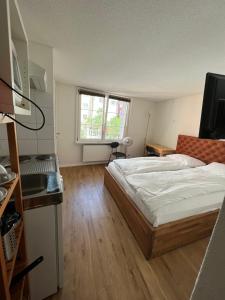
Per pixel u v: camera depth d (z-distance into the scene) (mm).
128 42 1535
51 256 1119
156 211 1541
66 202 2529
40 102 1885
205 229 1832
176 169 2895
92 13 1157
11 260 703
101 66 2252
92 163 4523
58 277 1231
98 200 2631
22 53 945
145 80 2766
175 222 1601
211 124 807
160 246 1575
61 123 3895
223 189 1934
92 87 3770
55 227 1089
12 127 807
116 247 1711
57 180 1272
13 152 831
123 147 4801
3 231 677
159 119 4762
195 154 3398
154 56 1800
